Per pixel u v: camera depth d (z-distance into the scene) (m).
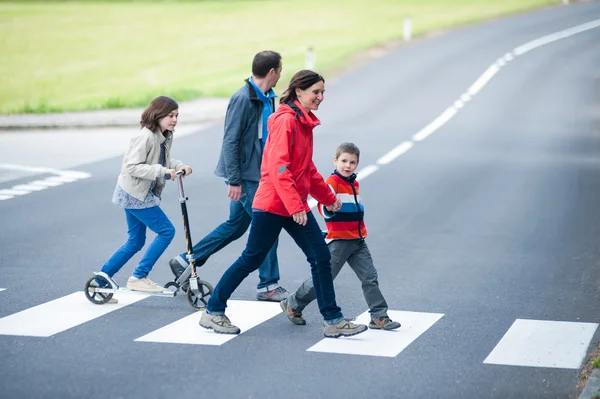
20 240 29.14
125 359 17.73
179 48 105.31
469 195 37.84
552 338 19.59
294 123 18.59
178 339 19.12
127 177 21.33
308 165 19.05
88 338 19.09
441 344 19.09
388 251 28.48
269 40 108.12
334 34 110.62
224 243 22.20
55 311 21.19
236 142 21.47
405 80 77.81
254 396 15.84
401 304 22.41
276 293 22.55
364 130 56.28
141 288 21.73
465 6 140.88
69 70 91.38
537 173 42.94
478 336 19.70
